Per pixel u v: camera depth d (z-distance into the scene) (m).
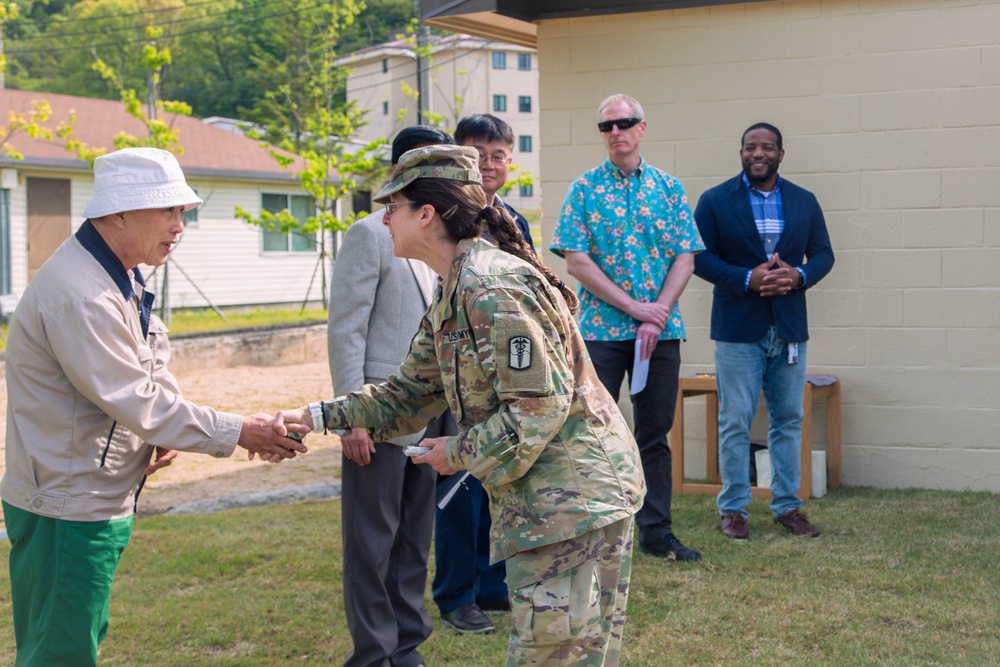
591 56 6.65
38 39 48.31
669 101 6.55
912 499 5.95
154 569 4.91
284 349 14.49
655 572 4.66
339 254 3.59
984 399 6.16
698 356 6.62
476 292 2.44
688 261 4.88
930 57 6.15
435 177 2.59
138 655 3.89
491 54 46.94
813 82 6.33
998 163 6.07
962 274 6.16
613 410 2.62
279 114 32.38
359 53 48.03
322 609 4.34
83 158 16.38
